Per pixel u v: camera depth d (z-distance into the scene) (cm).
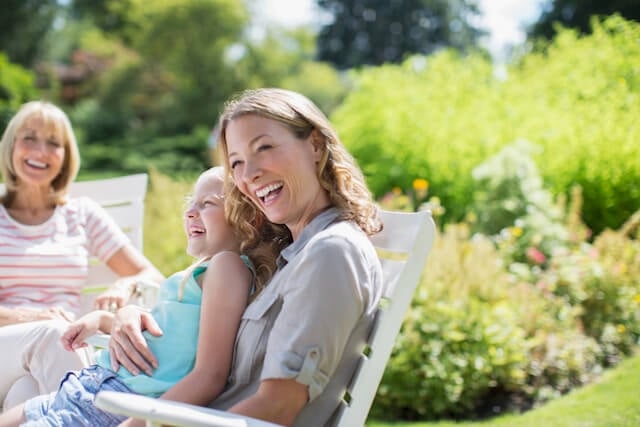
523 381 400
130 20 2152
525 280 472
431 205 542
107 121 2003
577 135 612
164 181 586
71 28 2261
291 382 156
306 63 2258
